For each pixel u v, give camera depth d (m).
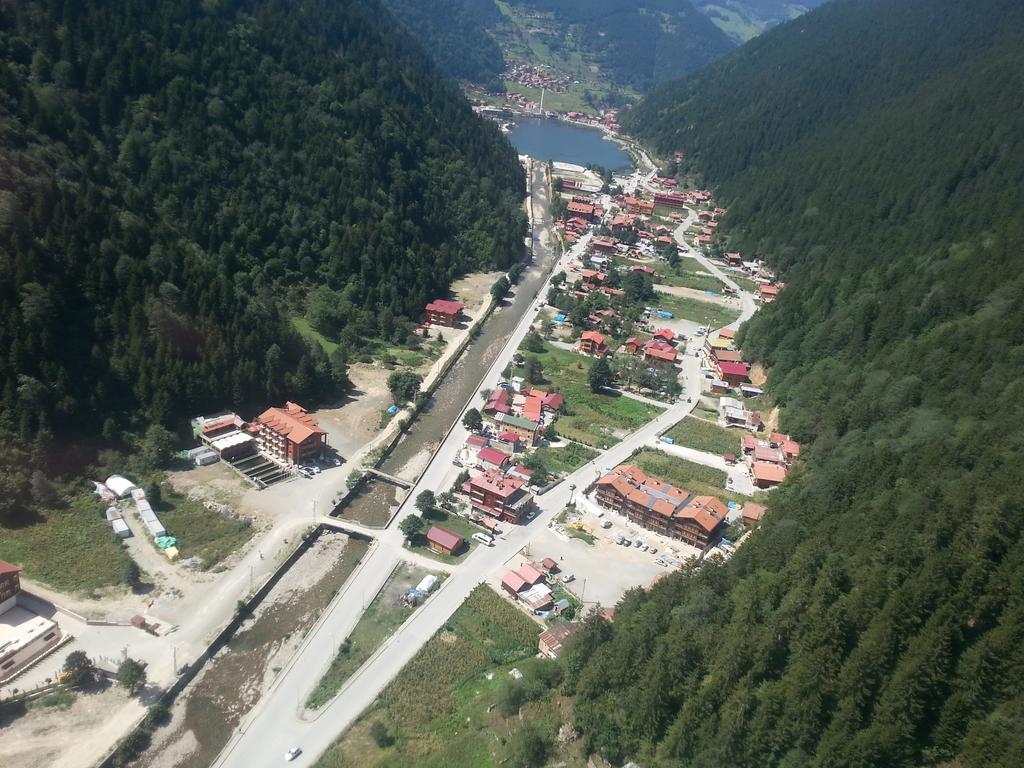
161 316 150.00
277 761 89.44
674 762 80.81
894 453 117.12
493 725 92.50
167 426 145.75
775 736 77.44
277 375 163.38
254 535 127.19
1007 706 72.56
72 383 135.25
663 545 133.50
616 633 97.69
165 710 95.25
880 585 85.00
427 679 101.88
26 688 94.25
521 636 110.00
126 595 111.12
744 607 91.31
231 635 108.06
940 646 76.00
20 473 123.06
